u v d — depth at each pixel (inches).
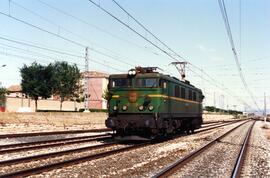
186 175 490.0
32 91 2984.7
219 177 482.3
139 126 876.0
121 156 662.5
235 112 7795.3
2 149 738.2
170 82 971.9
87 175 477.7
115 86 922.1
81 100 3405.5
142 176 474.3
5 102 2886.3
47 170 493.7
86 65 2292.1
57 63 3198.8
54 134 1168.8
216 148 832.9
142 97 893.2
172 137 1114.1
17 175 442.0
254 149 850.8
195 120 1365.7
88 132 1327.5
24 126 1450.5
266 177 491.8
